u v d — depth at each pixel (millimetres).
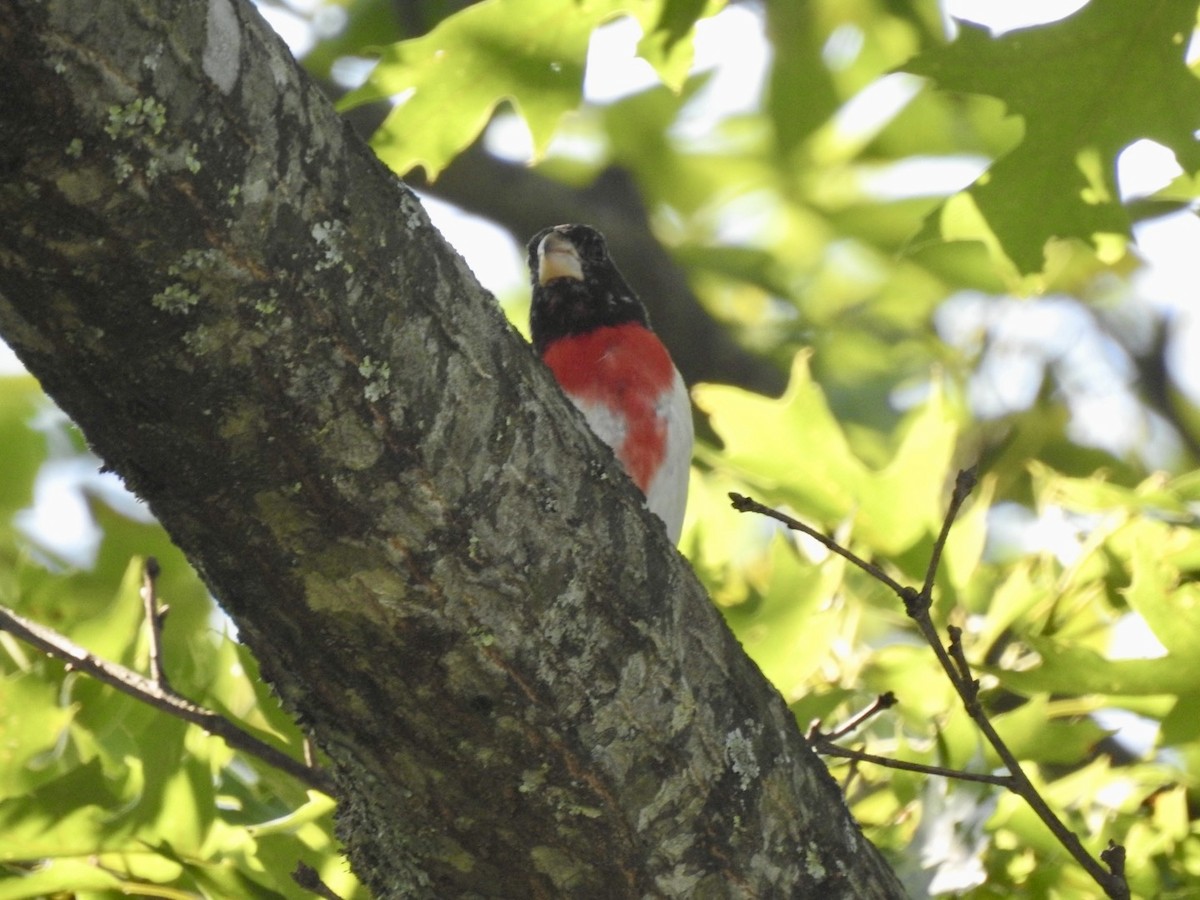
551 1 7750
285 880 5918
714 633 4641
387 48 7816
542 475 4125
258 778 6703
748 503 4996
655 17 7750
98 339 3500
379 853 4543
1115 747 7965
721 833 4523
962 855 6020
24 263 3363
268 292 3533
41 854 5848
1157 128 7500
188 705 5582
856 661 6988
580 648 4199
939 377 7578
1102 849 6262
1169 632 6301
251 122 3424
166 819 5895
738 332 14195
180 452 3689
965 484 4867
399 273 3787
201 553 3934
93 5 3105
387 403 3773
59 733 6160
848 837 4883
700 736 4477
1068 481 7309
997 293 13867
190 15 3275
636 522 4383
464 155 13406
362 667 4070
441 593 3977
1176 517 7234
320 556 3881
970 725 6348
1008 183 7645
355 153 3734
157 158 3289
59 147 3189
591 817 4332
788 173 14477
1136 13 7445
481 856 4379
